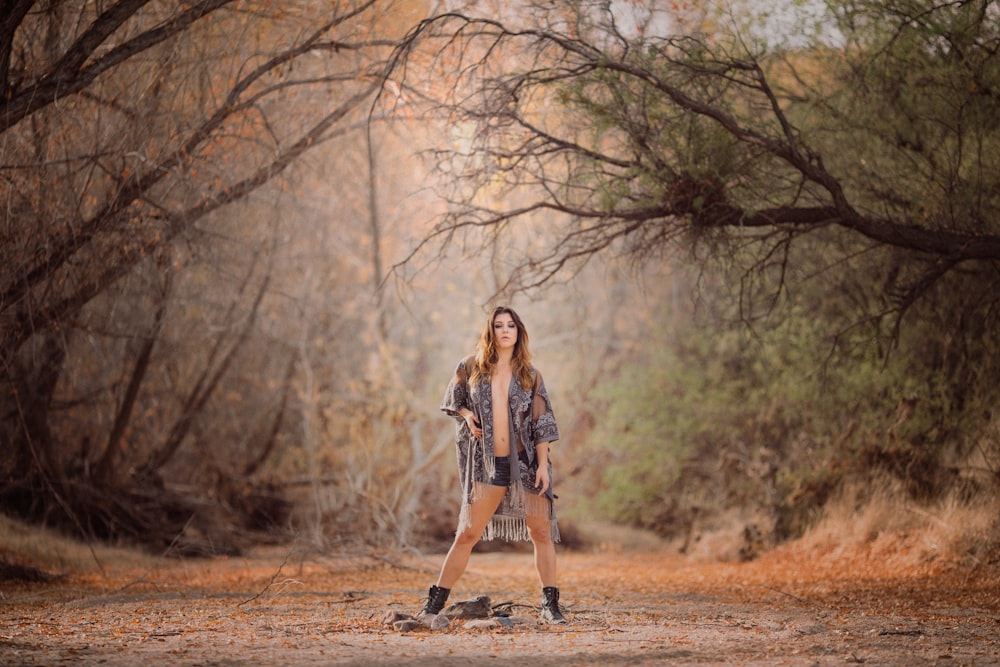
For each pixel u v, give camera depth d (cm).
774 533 1426
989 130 989
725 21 995
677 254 1077
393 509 1575
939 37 959
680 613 665
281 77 1137
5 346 1147
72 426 1628
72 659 427
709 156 940
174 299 1484
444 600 604
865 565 1101
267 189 1434
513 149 1001
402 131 1458
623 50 949
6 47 872
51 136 1059
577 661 445
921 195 1003
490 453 592
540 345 2166
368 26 1128
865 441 1330
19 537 1248
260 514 1716
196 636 512
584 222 1105
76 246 1079
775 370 1513
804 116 1128
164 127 1110
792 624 591
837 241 1168
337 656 445
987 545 1003
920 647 491
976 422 1195
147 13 1080
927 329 1257
